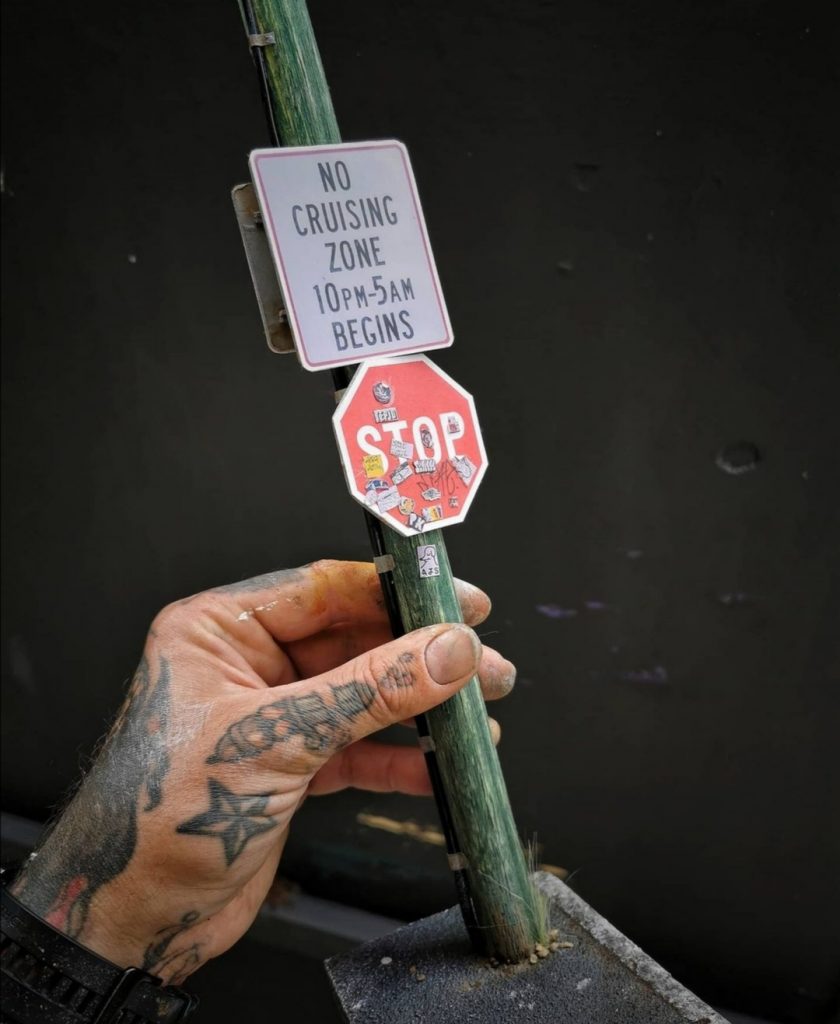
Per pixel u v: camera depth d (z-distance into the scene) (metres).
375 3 0.76
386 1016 0.59
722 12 0.65
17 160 0.94
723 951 0.84
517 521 0.85
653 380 0.75
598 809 0.88
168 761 0.56
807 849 0.76
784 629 0.74
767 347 0.70
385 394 0.54
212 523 0.99
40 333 1.00
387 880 0.99
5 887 0.57
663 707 0.82
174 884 0.57
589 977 0.60
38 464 1.05
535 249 0.77
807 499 0.70
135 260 0.92
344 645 0.75
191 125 0.85
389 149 0.54
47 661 1.12
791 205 0.66
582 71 0.71
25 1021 0.53
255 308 0.88
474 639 0.55
